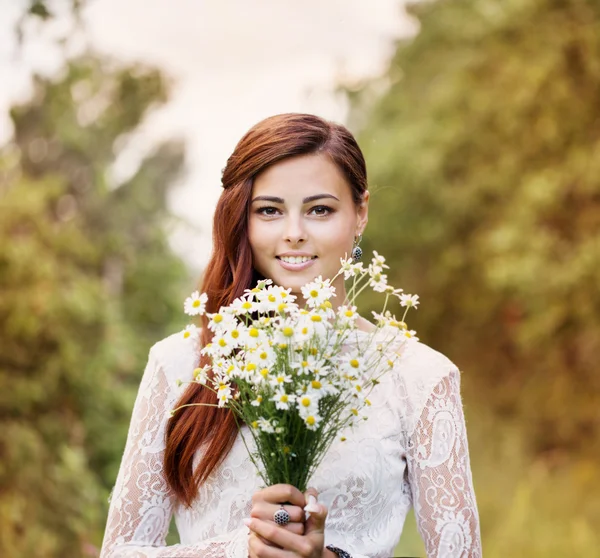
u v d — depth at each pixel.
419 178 7.37
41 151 5.98
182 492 1.79
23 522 4.59
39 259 5.24
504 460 6.94
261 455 1.62
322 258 1.81
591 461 6.53
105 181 6.14
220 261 1.87
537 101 6.77
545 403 6.91
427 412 1.79
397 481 1.80
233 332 1.53
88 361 5.31
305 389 1.50
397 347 1.86
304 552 1.55
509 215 7.02
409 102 7.44
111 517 1.79
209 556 1.66
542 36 6.79
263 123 1.85
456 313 7.75
